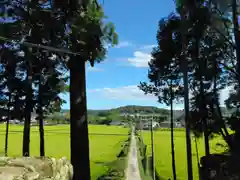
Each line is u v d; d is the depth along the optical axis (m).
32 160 6.98
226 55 18.88
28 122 19.95
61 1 14.02
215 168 13.36
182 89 27.70
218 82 19.42
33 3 15.20
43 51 18.12
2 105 19.62
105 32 14.94
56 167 7.56
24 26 15.73
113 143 83.88
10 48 18.36
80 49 14.23
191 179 21.05
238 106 16.47
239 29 16.17
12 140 71.56
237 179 11.61
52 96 20.64
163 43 22.66
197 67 19.92
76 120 14.61
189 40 20.08
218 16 16.92
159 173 41.47
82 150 14.50
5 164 6.36
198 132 20.64
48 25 14.84
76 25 14.04
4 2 15.66
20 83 19.38
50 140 80.00
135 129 112.06
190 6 17.22
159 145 78.56
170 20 21.72
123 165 38.97
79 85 14.75
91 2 14.38
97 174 34.38
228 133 16.80
